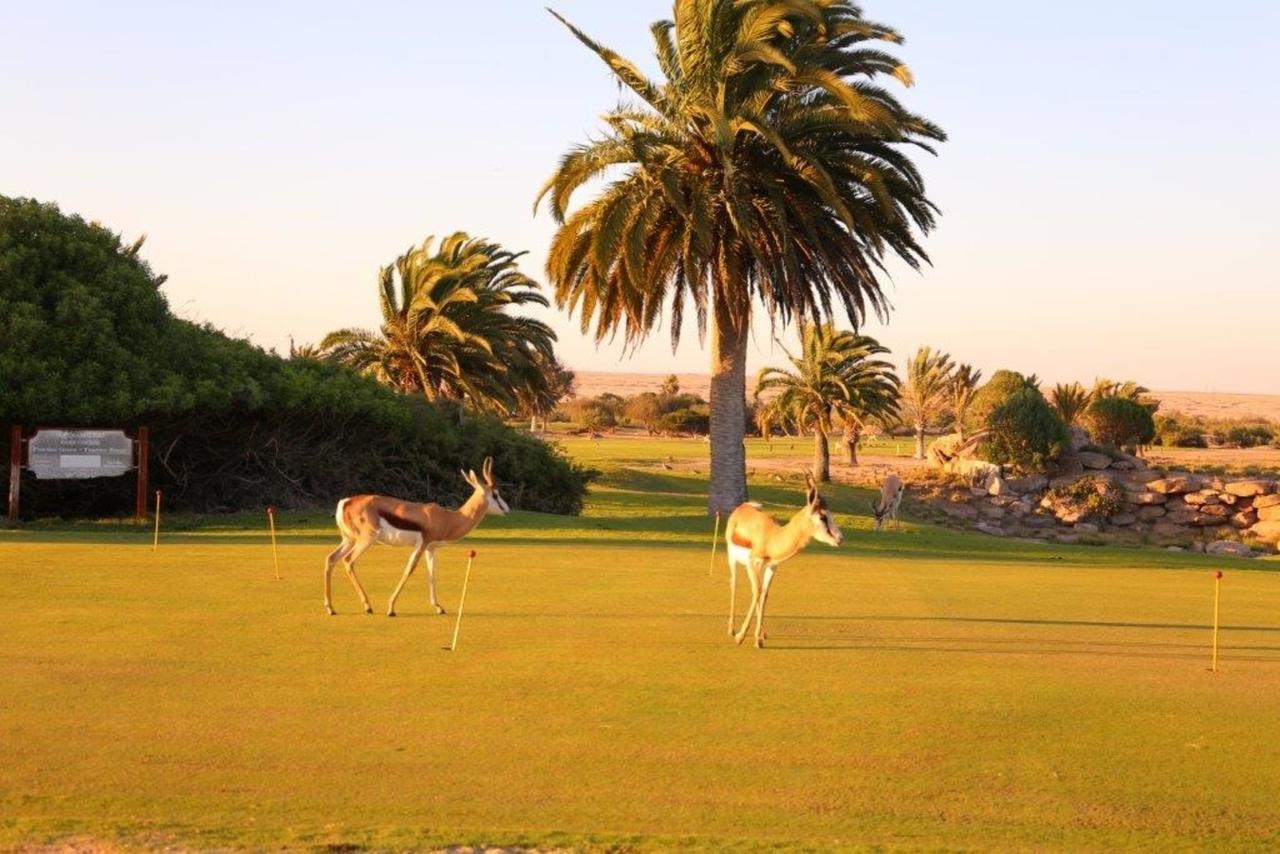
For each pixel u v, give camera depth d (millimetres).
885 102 37500
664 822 7668
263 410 37781
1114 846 7453
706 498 68438
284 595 17203
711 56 35781
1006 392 81375
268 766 8688
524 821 7594
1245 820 8016
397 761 8914
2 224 34188
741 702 11102
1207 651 14656
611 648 13656
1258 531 61531
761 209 38344
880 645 14438
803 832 7531
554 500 50500
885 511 47406
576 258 38969
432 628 14734
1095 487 66312
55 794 7906
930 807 8164
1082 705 11312
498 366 57625
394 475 43656
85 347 33906
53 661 12211
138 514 32562
